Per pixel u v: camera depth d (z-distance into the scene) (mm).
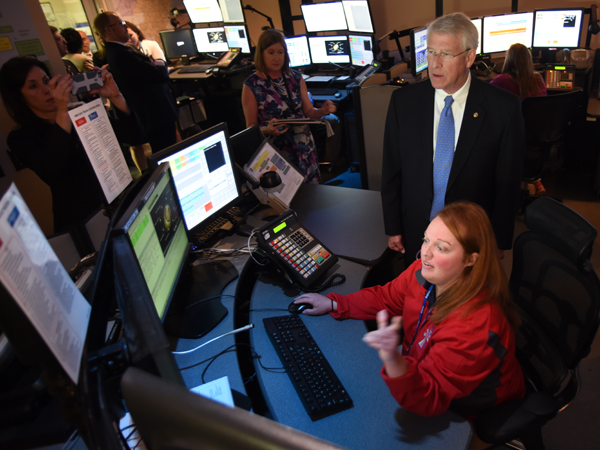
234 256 1856
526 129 2980
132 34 4910
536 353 1423
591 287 1242
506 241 1817
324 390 1217
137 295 849
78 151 1999
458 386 1122
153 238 1335
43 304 649
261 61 2664
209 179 1815
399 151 1883
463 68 1618
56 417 1054
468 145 1698
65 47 4449
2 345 1064
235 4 5000
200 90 5375
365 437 1107
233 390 1237
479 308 1160
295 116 2801
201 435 527
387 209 1935
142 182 1475
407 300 1434
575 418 1846
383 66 4039
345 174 4266
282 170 2256
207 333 1456
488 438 1168
